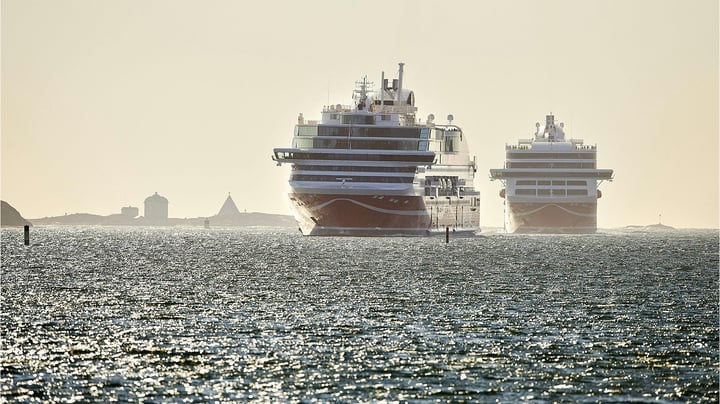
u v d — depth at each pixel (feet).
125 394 481.87
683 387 499.51
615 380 512.22
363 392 487.20
